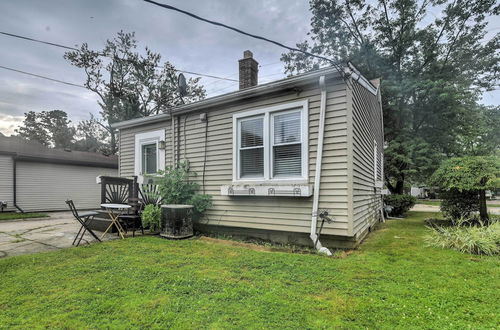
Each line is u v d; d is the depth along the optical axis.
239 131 5.80
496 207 16.12
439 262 3.74
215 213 6.02
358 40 17.16
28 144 14.70
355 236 4.67
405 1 15.11
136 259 3.83
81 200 14.40
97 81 21.75
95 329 2.06
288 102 5.14
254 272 3.32
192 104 6.30
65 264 3.60
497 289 2.78
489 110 17.31
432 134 13.70
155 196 6.33
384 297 2.61
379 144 10.13
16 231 6.42
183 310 2.35
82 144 27.36
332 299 2.57
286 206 5.06
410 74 14.52
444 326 2.09
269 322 2.15
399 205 10.63
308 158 4.85
